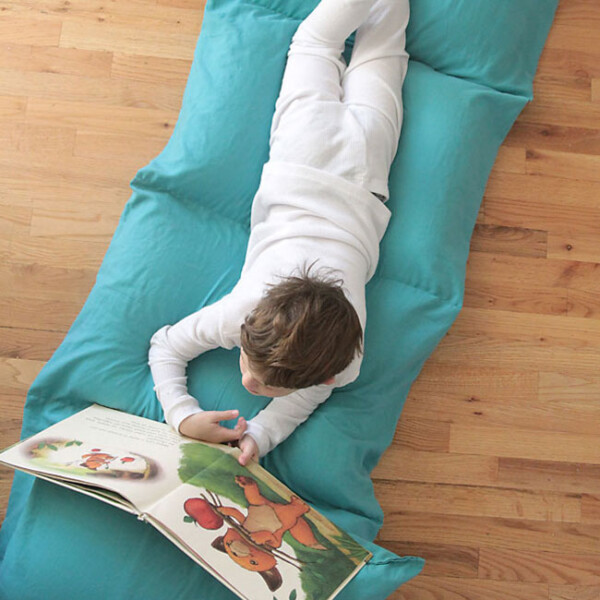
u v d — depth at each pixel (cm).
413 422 127
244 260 116
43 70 134
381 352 114
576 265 134
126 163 133
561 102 138
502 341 130
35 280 127
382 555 100
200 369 110
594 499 127
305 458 108
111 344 109
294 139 110
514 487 126
